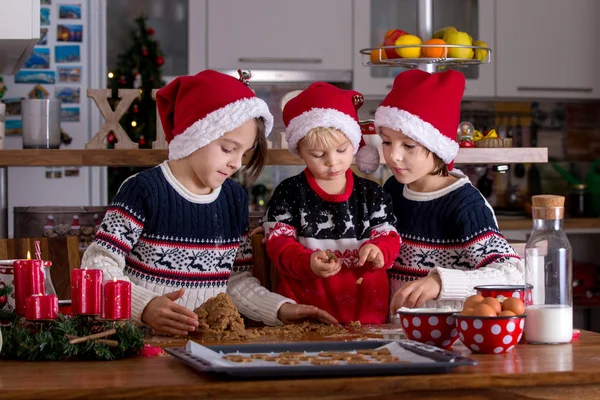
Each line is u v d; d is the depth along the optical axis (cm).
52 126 274
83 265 190
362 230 212
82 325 162
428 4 274
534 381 134
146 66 433
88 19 435
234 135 190
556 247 171
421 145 207
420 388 130
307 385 128
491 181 502
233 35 457
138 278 198
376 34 469
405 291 188
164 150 245
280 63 461
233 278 211
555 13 483
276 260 205
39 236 279
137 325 184
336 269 196
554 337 166
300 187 212
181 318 174
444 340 164
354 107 218
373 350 149
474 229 209
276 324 200
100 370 141
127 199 194
